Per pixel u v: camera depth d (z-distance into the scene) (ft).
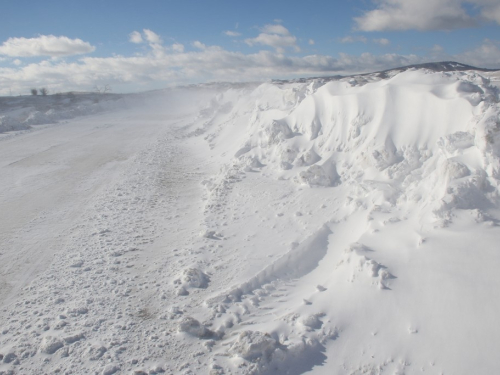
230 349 15.67
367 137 33.35
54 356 16.46
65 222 32.76
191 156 59.93
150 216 33.88
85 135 84.74
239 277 22.35
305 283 20.94
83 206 36.88
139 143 72.69
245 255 24.99
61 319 18.94
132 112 152.35
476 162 21.24
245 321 18.47
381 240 20.17
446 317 14.57
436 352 13.73
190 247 26.89
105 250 27.04
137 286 22.11
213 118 86.84
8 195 40.73
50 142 75.15
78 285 22.38
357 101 35.86
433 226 18.84
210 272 23.39
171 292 21.30
